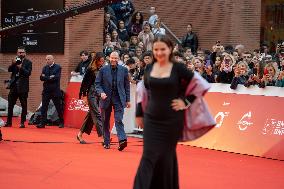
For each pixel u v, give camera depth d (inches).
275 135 506.3
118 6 893.8
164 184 273.9
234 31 1035.9
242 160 489.4
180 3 1063.0
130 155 493.7
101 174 395.2
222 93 566.9
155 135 271.9
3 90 879.1
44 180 368.8
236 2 1036.5
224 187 365.4
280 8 1106.1
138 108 286.0
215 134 559.2
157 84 270.7
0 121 565.9
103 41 832.9
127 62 669.3
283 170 441.7
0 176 377.7
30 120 754.2
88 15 813.9
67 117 746.2
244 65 555.8
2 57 877.2
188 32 942.4
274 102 517.3
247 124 533.0
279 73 530.0
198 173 414.0
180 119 271.9
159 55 272.5
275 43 1085.8
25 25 498.6
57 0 799.7
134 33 890.7
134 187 275.4
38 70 829.8
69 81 774.5
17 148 515.8
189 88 273.4
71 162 443.5
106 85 522.0
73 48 803.4
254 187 369.1
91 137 626.5
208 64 678.5
